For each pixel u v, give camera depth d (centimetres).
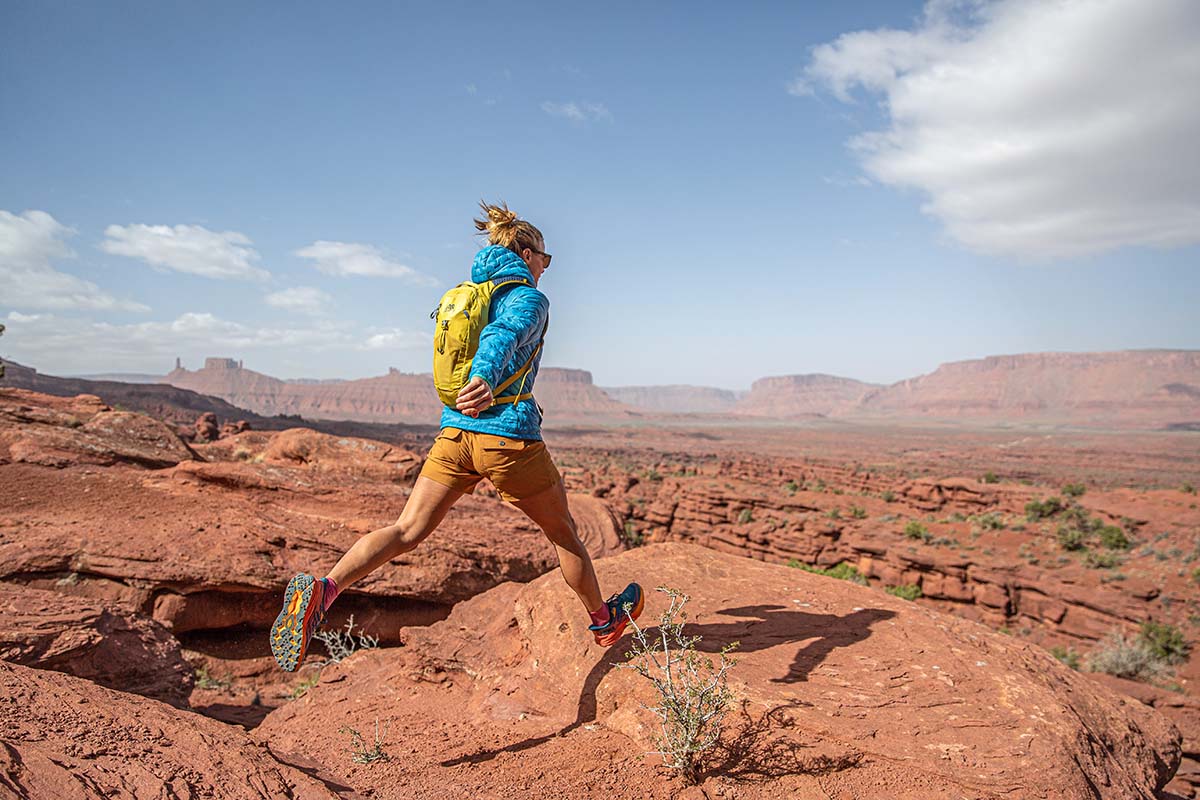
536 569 1337
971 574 3816
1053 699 378
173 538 1090
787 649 426
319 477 1417
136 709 292
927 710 360
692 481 8231
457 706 446
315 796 271
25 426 1370
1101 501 5341
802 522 5131
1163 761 430
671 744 319
